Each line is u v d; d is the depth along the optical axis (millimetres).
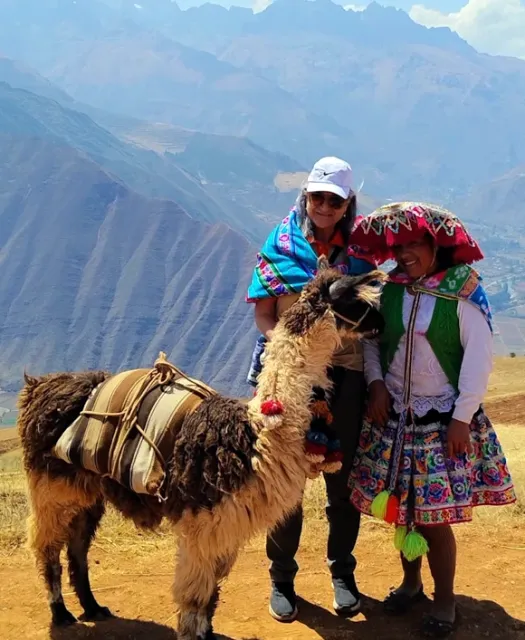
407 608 5914
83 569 5832
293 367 4969
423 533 5434
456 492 5191
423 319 5195
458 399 5141
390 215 5164
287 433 4887
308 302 5008
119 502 5266
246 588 6355
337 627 5684
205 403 5051
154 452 4973
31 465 5539
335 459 5012
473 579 6516
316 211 5363
